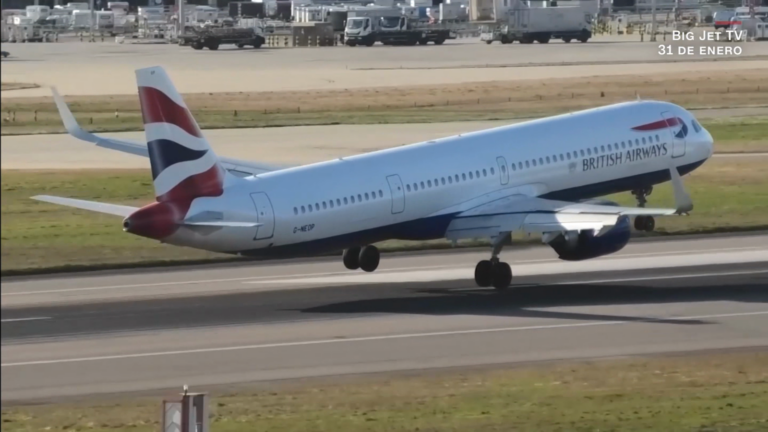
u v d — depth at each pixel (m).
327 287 156.00
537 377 108.38
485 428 91.81
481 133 169.12
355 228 151.00
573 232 152.62
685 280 158.12
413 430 91.50
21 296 151.88
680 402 99.25
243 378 109.81
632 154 181.38
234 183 143.12
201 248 141.12
